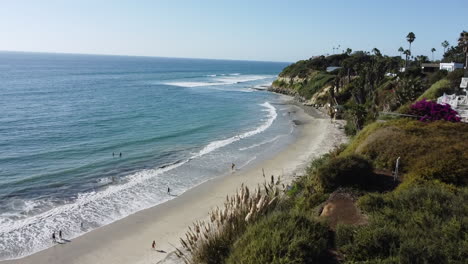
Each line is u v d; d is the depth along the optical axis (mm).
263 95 108812
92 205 27688
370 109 53750
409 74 66562
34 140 45875
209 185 32250
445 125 24734
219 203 28312
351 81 86500
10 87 102812
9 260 20406
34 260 20547
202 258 12258
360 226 12242
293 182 28312
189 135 51188
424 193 14461
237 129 56219
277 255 10312
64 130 51594
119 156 40250
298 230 11531
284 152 42906
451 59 92562
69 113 64812
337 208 15148
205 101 88562
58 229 23953
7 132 49406
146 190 30891
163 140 47938
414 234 11141
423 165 18984
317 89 95500
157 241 22719
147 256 21016
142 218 25797
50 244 22203
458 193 15031
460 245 10352
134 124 57469
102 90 103750
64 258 20859
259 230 11555
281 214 12625
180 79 164375
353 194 16391
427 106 29641
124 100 84188
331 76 98938
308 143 47312
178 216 26156
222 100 92062
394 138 23422
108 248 21938
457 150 19922
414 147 21484
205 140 48656
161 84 131625
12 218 25141
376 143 23469
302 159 39625
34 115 61812
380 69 74188
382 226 11922
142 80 148375
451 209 12945
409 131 24234
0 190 29828
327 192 18016
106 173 34812
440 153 19891
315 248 10797
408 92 45281
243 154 42062
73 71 189375
